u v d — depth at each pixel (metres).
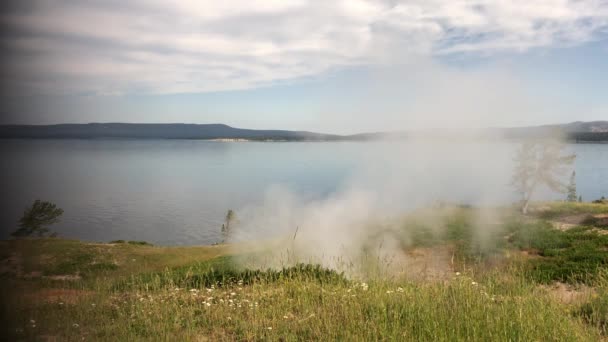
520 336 7.20
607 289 10.22
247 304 9.90
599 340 7.54
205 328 8.20
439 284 11.24
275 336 7.54
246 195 188.25
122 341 7.16
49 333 7.34
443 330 7.42
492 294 10.46
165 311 9.01
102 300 10.09
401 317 8.35
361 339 7.11
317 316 8.43
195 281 13.92
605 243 22.86
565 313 9.25
